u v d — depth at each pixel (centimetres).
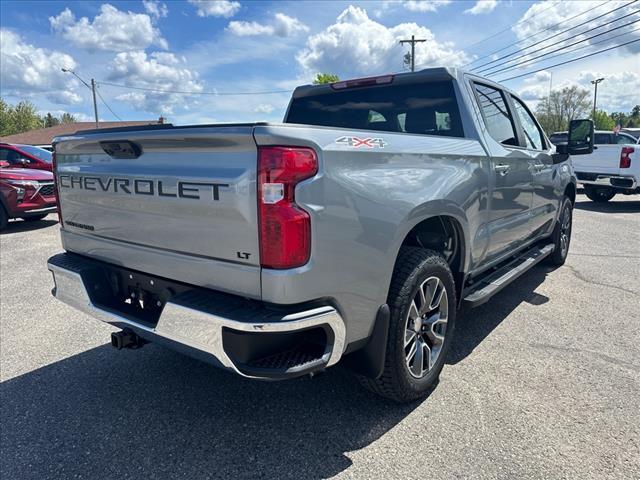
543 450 254
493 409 292
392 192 255
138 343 286
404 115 387
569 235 648
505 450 254
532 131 499
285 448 261
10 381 338
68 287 310
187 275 246
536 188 471
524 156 432
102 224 294
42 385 332
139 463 250
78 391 324
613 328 417
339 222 226
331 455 254
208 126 220
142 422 287
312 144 214
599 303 483
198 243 236
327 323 224
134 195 264
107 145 272
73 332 426
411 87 383
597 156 1265
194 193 231
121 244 283
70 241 330
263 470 244
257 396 314
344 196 228
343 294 233
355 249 235
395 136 272
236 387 327
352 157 234
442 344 312
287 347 229
